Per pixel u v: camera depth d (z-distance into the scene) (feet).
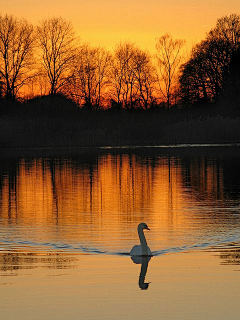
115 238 57.06
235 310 38.22
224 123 190.49
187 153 159.43
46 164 131.64
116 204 77.20
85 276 44.65
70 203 78.38
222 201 78.74
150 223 64.23
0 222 65.62
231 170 115.96
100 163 133.08
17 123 179.73
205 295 40.68
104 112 208.23
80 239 56.59
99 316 37.37
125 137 188.03
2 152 167.94
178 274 45.14
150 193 86.69
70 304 39.32
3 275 44.98
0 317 37.35
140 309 38.40
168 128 192.34
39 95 222.48
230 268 46.34
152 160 139.54
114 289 42.06
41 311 38.27
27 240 56.44
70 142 180.04
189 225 62.85
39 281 43.65
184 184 96.43
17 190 90.94
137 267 46.88
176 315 37.60
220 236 57.47
